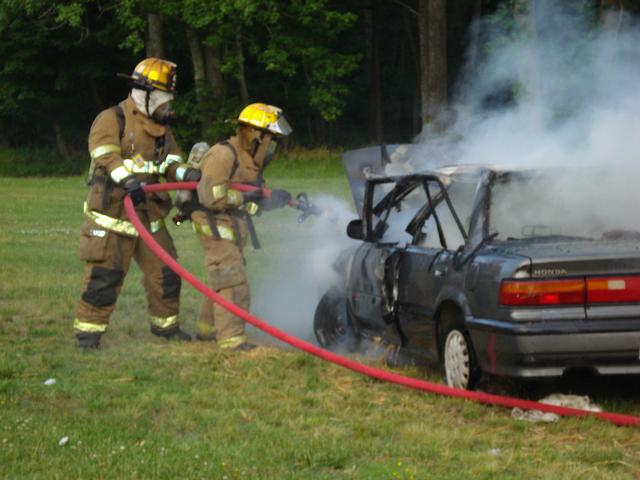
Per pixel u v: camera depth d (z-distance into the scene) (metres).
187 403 7.29
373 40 55.56
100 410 7.11
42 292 12.46
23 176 50.69
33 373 8.23
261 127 9.37
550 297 6.69
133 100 9.25
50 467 5.77
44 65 52.50
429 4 39.88
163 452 6.01
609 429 6.50
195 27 43.97
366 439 6.34
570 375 7.91
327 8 51.06
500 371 6.84
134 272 14.33
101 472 5.64
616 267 6.72
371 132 55.66
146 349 9.30
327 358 7.64
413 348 8.23
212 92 48.22
